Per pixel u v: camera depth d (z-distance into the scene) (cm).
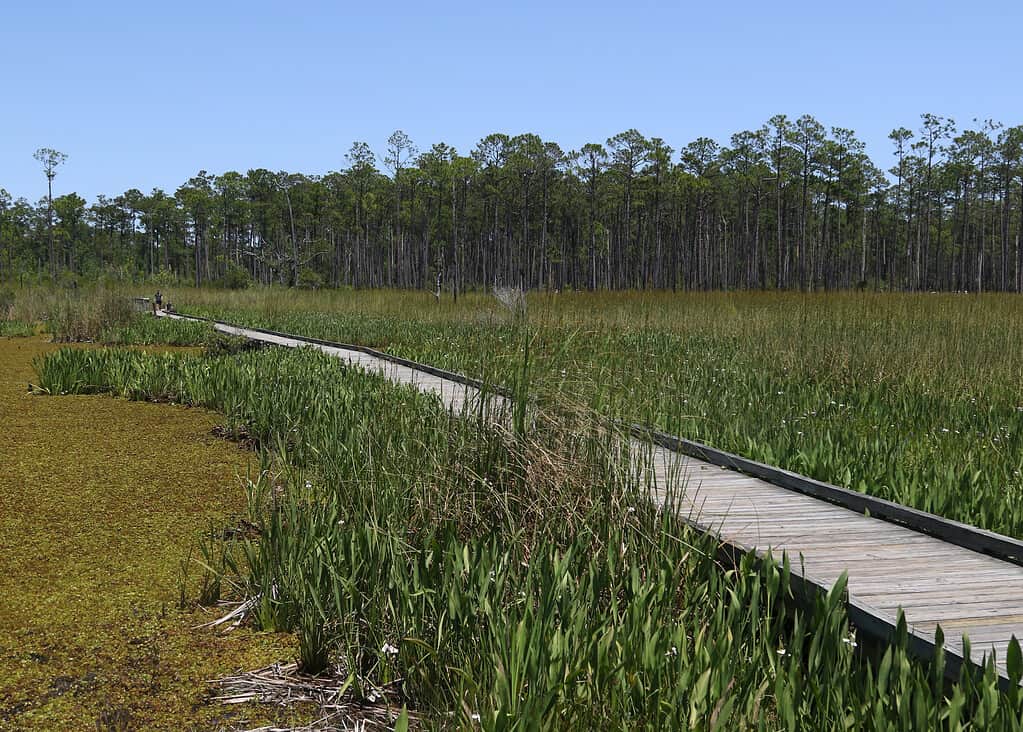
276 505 539
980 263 5719
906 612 352
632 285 7006
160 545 529
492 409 489
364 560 401
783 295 2434
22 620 416
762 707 298
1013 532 496
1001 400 864
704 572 402
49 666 370
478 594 357
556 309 1598
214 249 8844
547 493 441
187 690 351
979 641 324
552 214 7138
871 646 345
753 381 954
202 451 782
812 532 467
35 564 494
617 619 336
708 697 282
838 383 990
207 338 1686
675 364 1088
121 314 2002
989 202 6681
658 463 641
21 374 1295
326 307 2511
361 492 471
